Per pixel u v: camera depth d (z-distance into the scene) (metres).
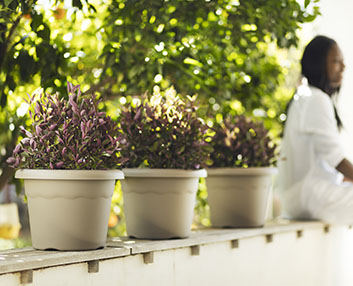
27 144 1.81
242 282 2.52
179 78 2.64
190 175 2.16
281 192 3.20
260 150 2.74
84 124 1.77
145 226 2.17
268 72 3.29
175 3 2.47
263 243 2.68
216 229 2.64
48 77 2.31
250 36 2.79
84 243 1.79
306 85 3.18
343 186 3.10
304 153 3.04
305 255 3.03
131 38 2.47
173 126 2.17
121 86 2.62
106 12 2.79
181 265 2.16
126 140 2.19
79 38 2.93
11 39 2.35
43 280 1.62
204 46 2.86
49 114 1.81
